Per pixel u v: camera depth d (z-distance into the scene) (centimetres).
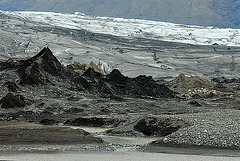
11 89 14775
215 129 6425
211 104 16112
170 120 7838
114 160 5322
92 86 17838
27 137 6962
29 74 15962
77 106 13700
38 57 17325
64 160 5359
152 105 14900
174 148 5969
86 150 6097
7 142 6619
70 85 16812
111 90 18125
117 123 9762
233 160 5056
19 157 5544
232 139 5866
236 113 8744
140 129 8150
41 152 5928
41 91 15400
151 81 19800
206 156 5325
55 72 17175
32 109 13050
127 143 6869
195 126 6744
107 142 7006
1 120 11512
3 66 17675
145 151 5912
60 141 6775
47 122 10881
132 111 13562
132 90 18500
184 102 16612
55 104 13650
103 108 13750
